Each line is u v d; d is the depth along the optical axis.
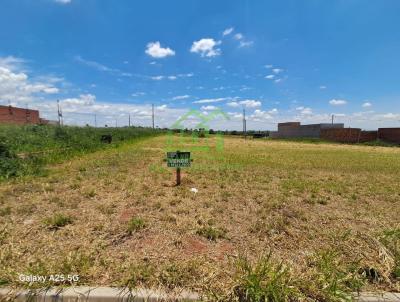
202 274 2.37
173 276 2.31
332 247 3.05
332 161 12.30
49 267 2.38
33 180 6.00
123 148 16.16
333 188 6.29
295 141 38.69
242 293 2.12
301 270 2.51
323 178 7.79
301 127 46.06
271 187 6.30
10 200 4.52
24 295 2.08
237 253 2.88
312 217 4.18
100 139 17.30
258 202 4.91
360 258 2.73
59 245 2.89
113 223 3.59
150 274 2.33
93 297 2.09
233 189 5.96
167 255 2.76
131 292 2.12
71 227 3.40
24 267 2.40
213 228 3.48
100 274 2.34
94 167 8.24
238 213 4.26
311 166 10.34
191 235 3.30
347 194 5.80
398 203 5.15
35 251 2.74
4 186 5.36
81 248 2.83
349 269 2.47
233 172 8.39
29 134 13.07
